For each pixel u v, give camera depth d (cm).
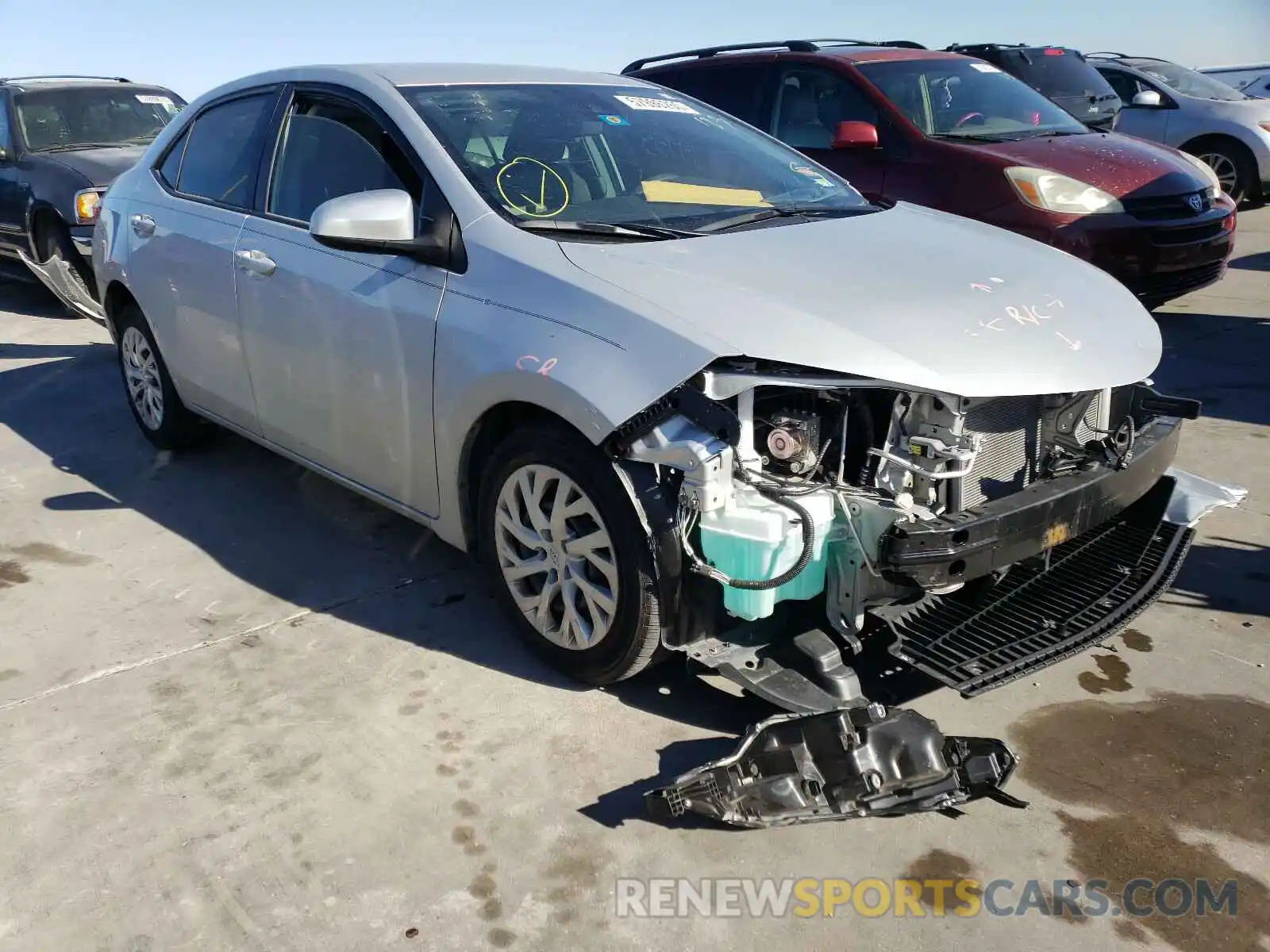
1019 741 278
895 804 239
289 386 372
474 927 220
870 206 369
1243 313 726
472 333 291
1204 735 279
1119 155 628
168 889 230
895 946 214
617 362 256
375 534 411
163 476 476
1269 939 215
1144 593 298
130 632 338
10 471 486
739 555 247
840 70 657
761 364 246
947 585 250
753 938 217
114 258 476
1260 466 453
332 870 235
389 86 346
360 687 305
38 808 256
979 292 281
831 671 264
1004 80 704
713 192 344
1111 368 276
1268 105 1143
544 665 313
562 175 327
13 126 841
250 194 395
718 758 251
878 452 254
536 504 294
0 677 313
